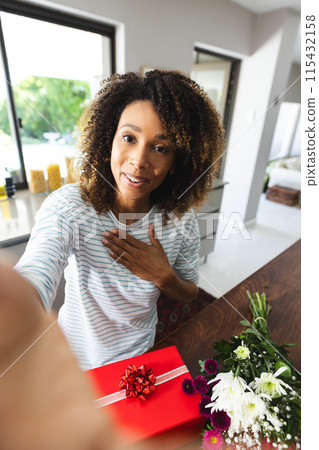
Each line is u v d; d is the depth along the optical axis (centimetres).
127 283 41
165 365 39
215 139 31
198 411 32
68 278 42
